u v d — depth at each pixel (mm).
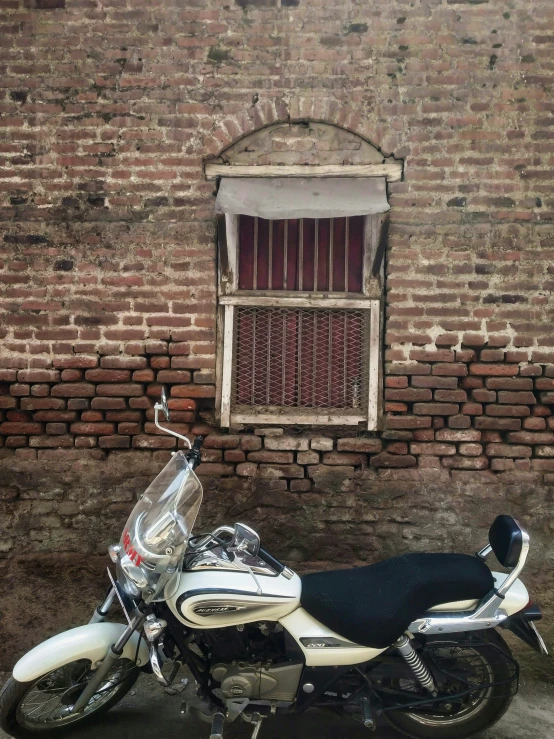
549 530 3980
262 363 4113
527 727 3473
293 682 2996
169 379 3992
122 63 3910
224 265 4023
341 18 3881
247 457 4043
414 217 3926
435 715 3213
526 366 3945
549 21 3865
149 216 3947
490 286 3932
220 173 3930
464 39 3879
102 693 3396
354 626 2887
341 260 4098
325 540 4035
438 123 3895
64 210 3955
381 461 4012
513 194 3908
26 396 4016
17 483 4039
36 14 3912
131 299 3975
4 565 4043
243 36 3889
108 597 3285
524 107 3883
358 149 3928
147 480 4023
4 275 3969
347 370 4105
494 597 2994
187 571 3002
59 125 3938
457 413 3982
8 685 3080
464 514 3996
